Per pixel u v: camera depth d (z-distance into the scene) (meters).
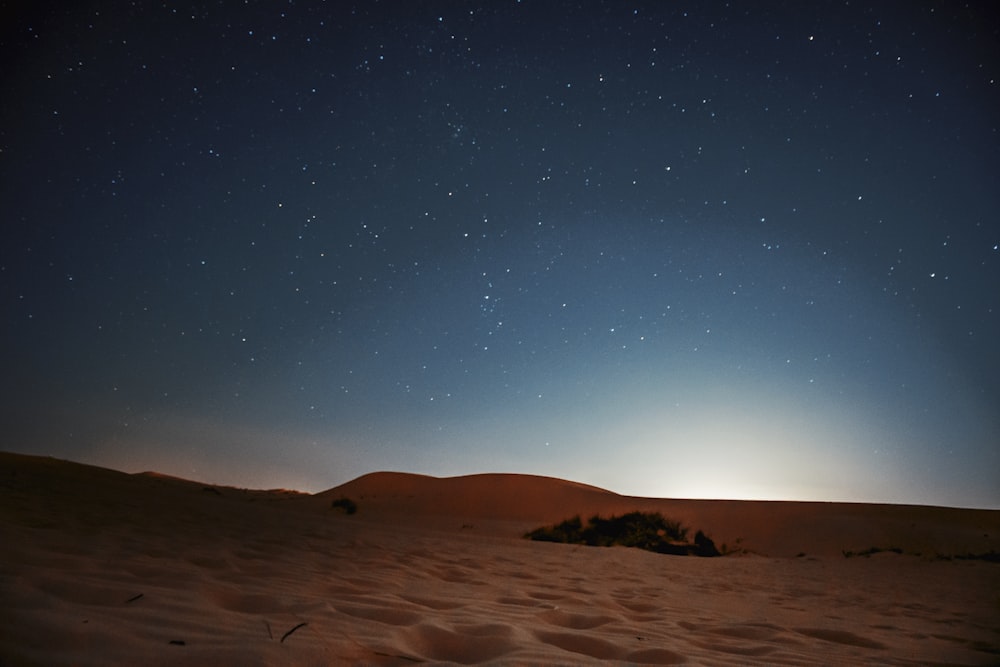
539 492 35.34
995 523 25.72
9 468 11.16
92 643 1.76
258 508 12.87
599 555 9.45
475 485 37.12
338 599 3.05
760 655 2.76
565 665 2.09
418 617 2.67
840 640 3.50
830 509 26.72
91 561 3.14
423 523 19.77
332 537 7.48
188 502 10.45
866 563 11.34
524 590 4.42
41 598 2.13
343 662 1.91
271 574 3.76
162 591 2.59
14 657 1.57
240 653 1.81
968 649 3.42
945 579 8.62
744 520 24.00
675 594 5.27
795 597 5.81
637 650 2.54
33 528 4.33
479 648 2.31
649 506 30.53
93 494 8.66
